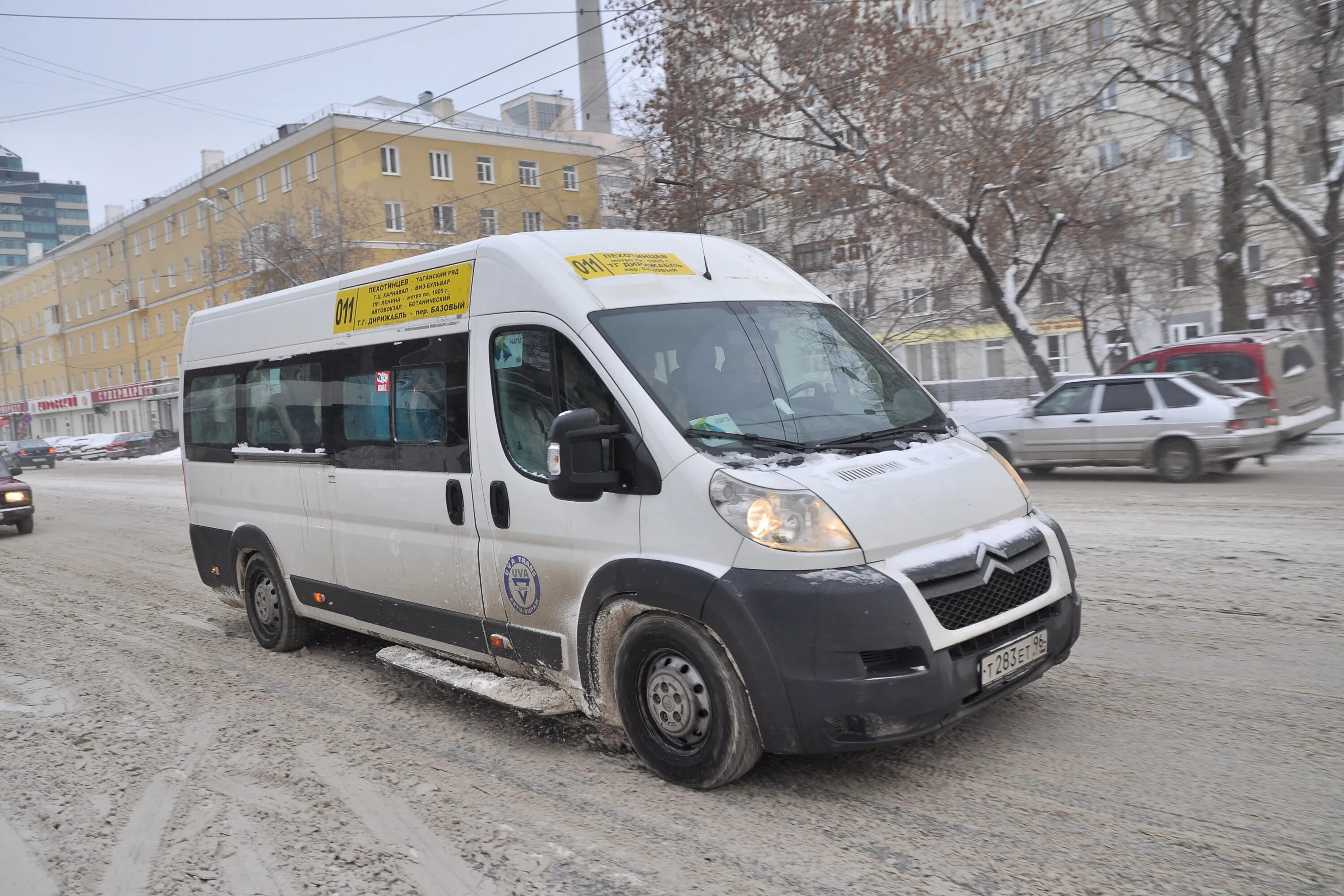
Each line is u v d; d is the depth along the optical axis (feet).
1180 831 10.80
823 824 11.62
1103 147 93.91
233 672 20.68
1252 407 41.09
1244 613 19.57
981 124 63.36
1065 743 13.46
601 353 13.42
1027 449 46.14
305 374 19.80
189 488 24.57
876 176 63.26
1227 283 63.62
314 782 14.10
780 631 11.52
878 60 64.03
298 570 20.45
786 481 11.98
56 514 61.67
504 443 14.93
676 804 12.51
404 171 155.12
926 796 12.15
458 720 16.55
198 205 186.70
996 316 79.61
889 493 12.22
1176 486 40.19
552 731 15.57
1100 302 88.07
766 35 66.74
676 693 12.84
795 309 15.53
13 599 31.37
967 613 12.09
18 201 581.53
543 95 235.81
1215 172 67.05
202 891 11.14
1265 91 60.29
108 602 29.66
